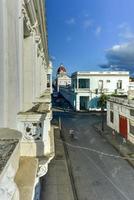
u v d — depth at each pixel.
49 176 18.62
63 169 20.27
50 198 14.96
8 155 2.00
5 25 4.32
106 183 17.80
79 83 60.94
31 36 9.70
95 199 15.30
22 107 6.58
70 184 17.30
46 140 5.96
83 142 30.03
